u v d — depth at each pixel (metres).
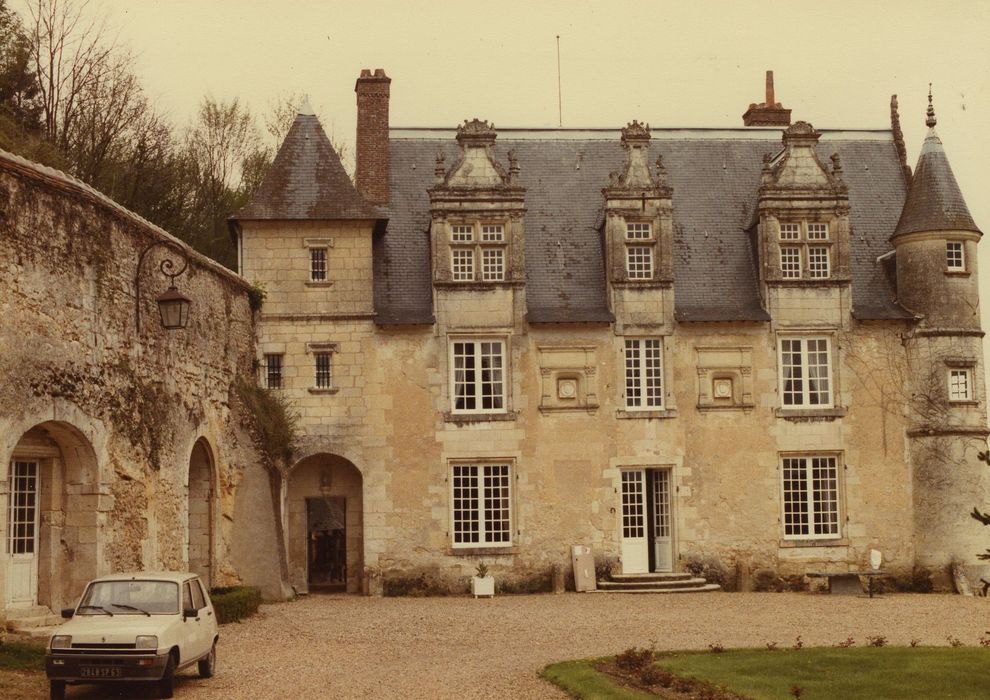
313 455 32.31
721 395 33.47
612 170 36.47
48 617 20.81
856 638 22.20
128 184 38.88
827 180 34.38
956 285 34.06
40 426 20.78
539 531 32.47
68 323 20.89
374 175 35.28
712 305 34.00
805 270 34.09
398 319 32.72
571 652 20.39
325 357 32.72
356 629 23.64
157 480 24.25
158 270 25.00
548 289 33.81
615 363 33.19
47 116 36.62
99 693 16.17
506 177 33.47
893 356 34.03
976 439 33.62
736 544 33.00
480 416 32.62
